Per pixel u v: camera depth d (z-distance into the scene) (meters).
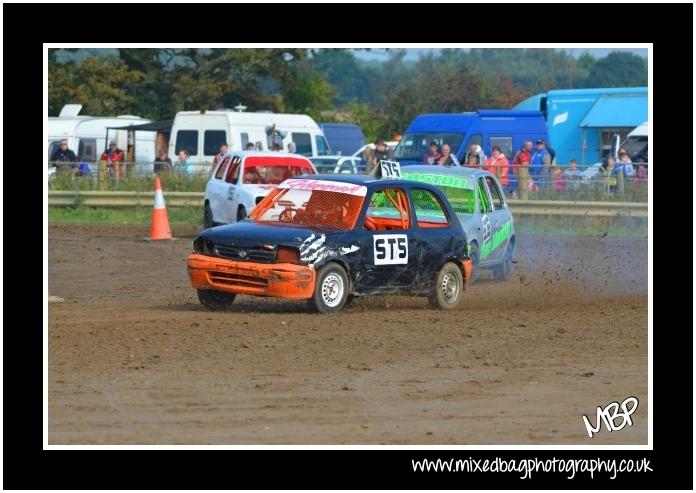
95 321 24.25
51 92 98.88
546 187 54.59
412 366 20.22
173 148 68.25
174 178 60.28
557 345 22.64
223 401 17.45
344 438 15.74
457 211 34.84
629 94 66.88
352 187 27.17
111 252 42.22
